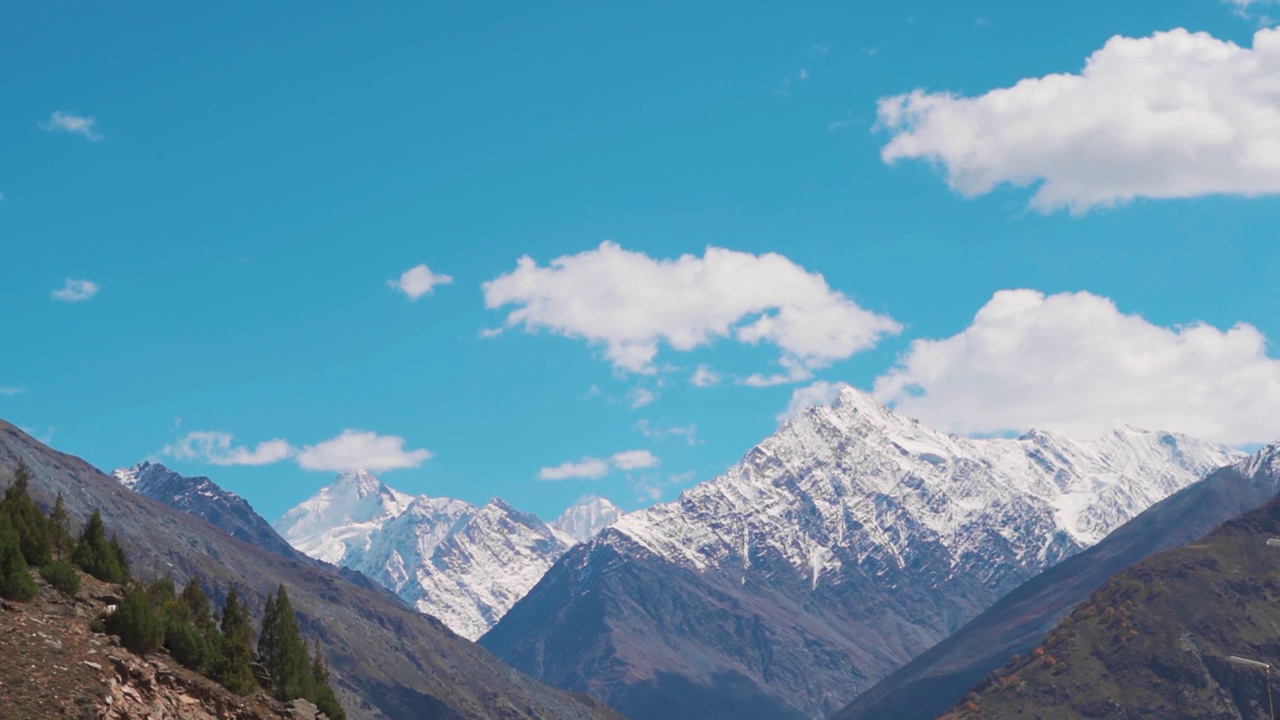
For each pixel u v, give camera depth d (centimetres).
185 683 10325
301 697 12838
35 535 11475
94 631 10375
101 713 9131
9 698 8869
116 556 12850
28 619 9944
